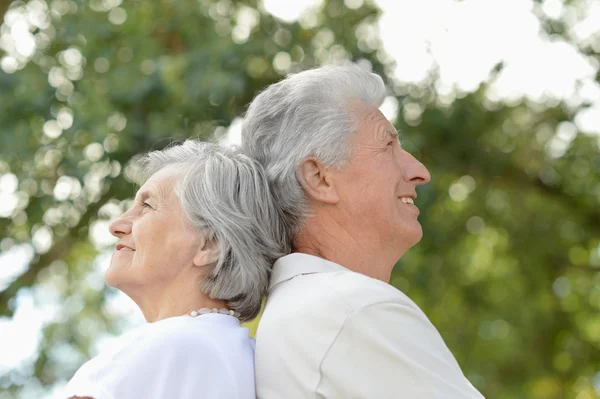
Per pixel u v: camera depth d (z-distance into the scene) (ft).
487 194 35.24
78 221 26.11
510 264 37.50
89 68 24.76
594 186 34.45
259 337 8.52
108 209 25.40
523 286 37.06
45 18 26.40
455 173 31.58
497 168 32.40
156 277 8.73
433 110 29.22
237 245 8.73
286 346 8.24
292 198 9.20
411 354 8.00
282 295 8.68
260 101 9.54
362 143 9.20
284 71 26.76
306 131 9.20
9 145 23.39
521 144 33.53
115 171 23.85
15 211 26.25
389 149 9.39
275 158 9.31
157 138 23.08
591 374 38.24
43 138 24.02
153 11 25.50
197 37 25.12
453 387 7.94
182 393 7.75
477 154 31.55
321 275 8.66
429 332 8.34
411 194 9.50
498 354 38.04
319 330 8.11
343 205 9.14
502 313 36.70
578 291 37.91
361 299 8.13
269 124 9.43
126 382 7.71
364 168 9.16
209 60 23.70
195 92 22.86
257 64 26.61
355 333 8.00
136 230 8.82
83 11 25.00
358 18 29.12
